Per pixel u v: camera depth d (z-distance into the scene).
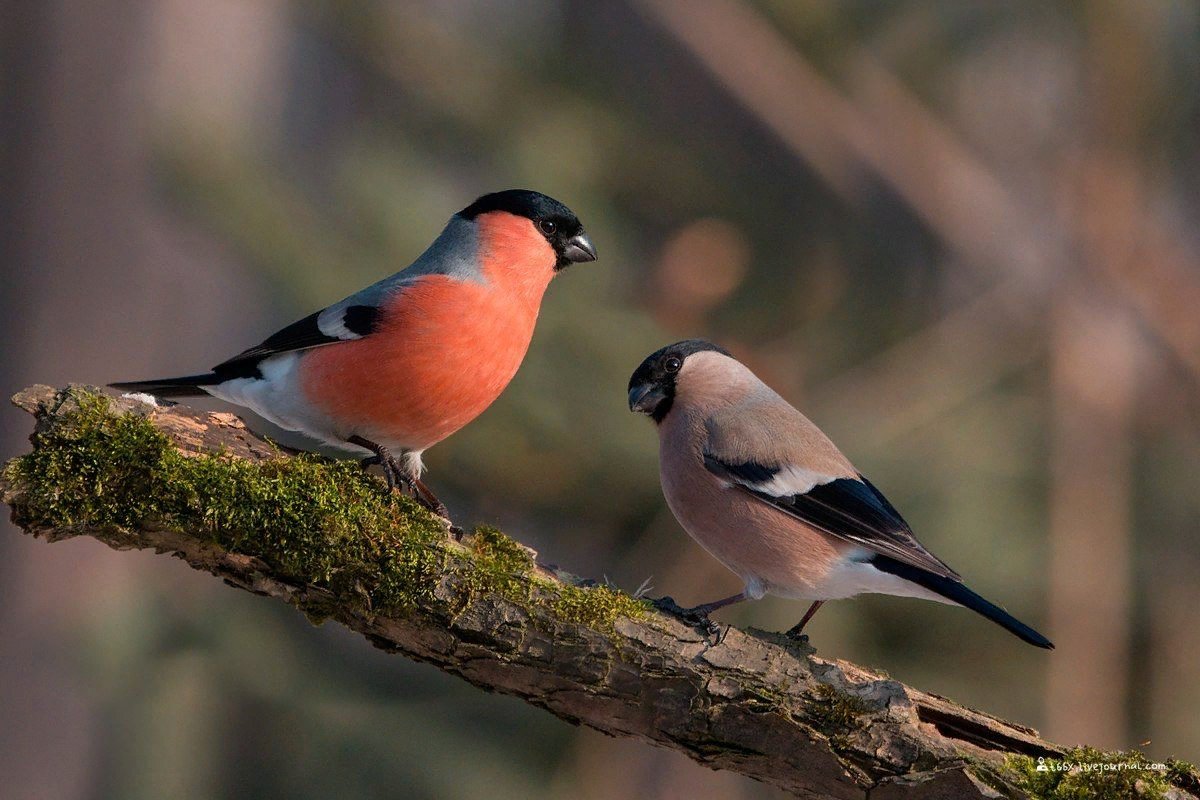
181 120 13.30
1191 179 14.96
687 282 12.74
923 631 11.98
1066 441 12.72
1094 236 13.53
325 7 13.98
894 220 14.60
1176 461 13.21
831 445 9.02
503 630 6.76
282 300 12.69
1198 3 13.77
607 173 14.16
